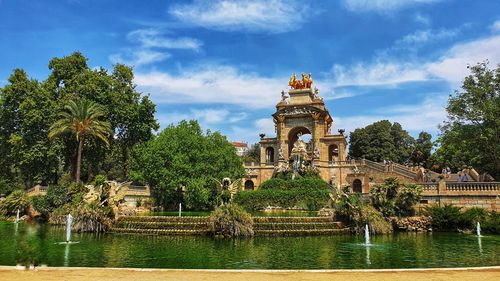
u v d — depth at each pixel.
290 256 22.97
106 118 65.19
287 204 52.25
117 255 23.06
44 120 57.84
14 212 48.84
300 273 16.22
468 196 40.22
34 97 58.22
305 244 27.89
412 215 39.16
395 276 15.71
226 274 15.93
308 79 96.44
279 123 91.69
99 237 31.12
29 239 29.58
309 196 52.34
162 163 57.09
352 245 27.48
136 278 15.05
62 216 42.03
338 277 15.48
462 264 20.61
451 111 46.53
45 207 47.78
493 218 35.47
